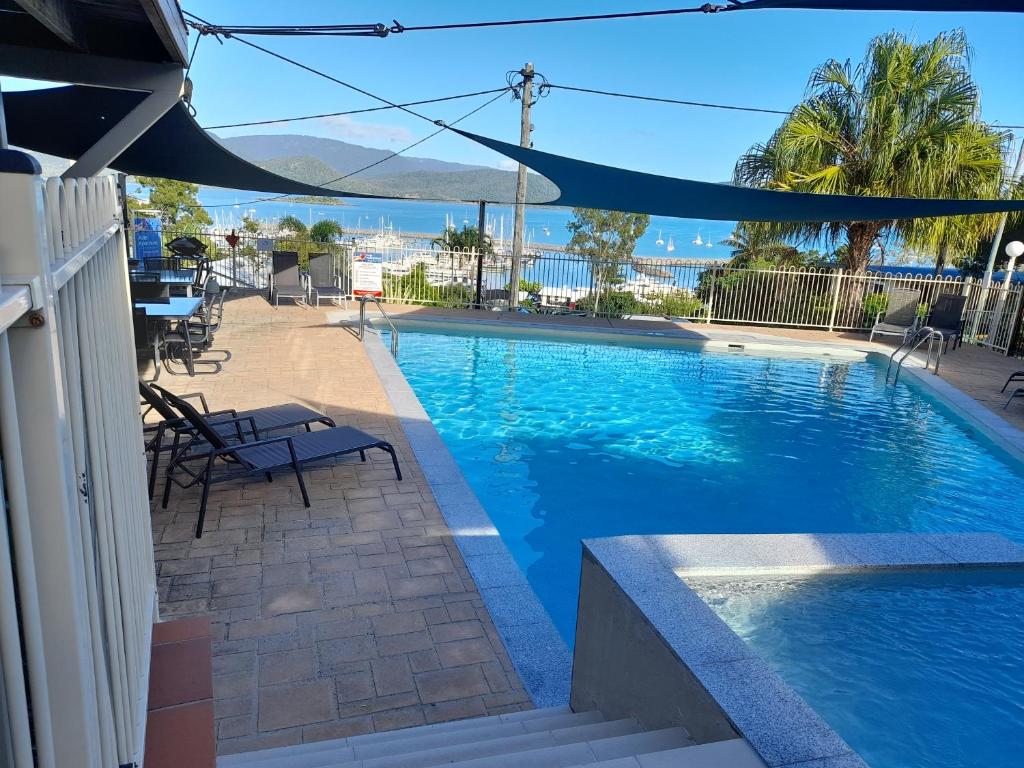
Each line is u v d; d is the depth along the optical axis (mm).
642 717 2910
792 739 2213
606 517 7070
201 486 5820
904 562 3531
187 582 4371
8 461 979
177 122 7613
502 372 12195
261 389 8844
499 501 7332
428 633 3994
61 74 3791
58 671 1186
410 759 2676
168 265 13953
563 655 3906
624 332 14789
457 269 17625
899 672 3123
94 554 1513
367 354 11172
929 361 12938
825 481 8047
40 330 1064
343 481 6059
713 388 11695
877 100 15203
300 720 3283
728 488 7809
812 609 3451
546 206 12367
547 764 2432
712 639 2711
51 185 1221
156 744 2223
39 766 1104
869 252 16875
